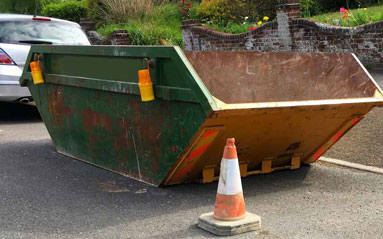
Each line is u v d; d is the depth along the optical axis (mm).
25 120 9672
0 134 8250
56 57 6508
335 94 6309
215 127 4879
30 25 9367
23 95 9062
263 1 16578
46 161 6539
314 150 6277
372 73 10742
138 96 5391
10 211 4840
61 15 20016
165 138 5191
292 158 6195
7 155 6848
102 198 5184
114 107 5746
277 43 12734
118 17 18609
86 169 6172
